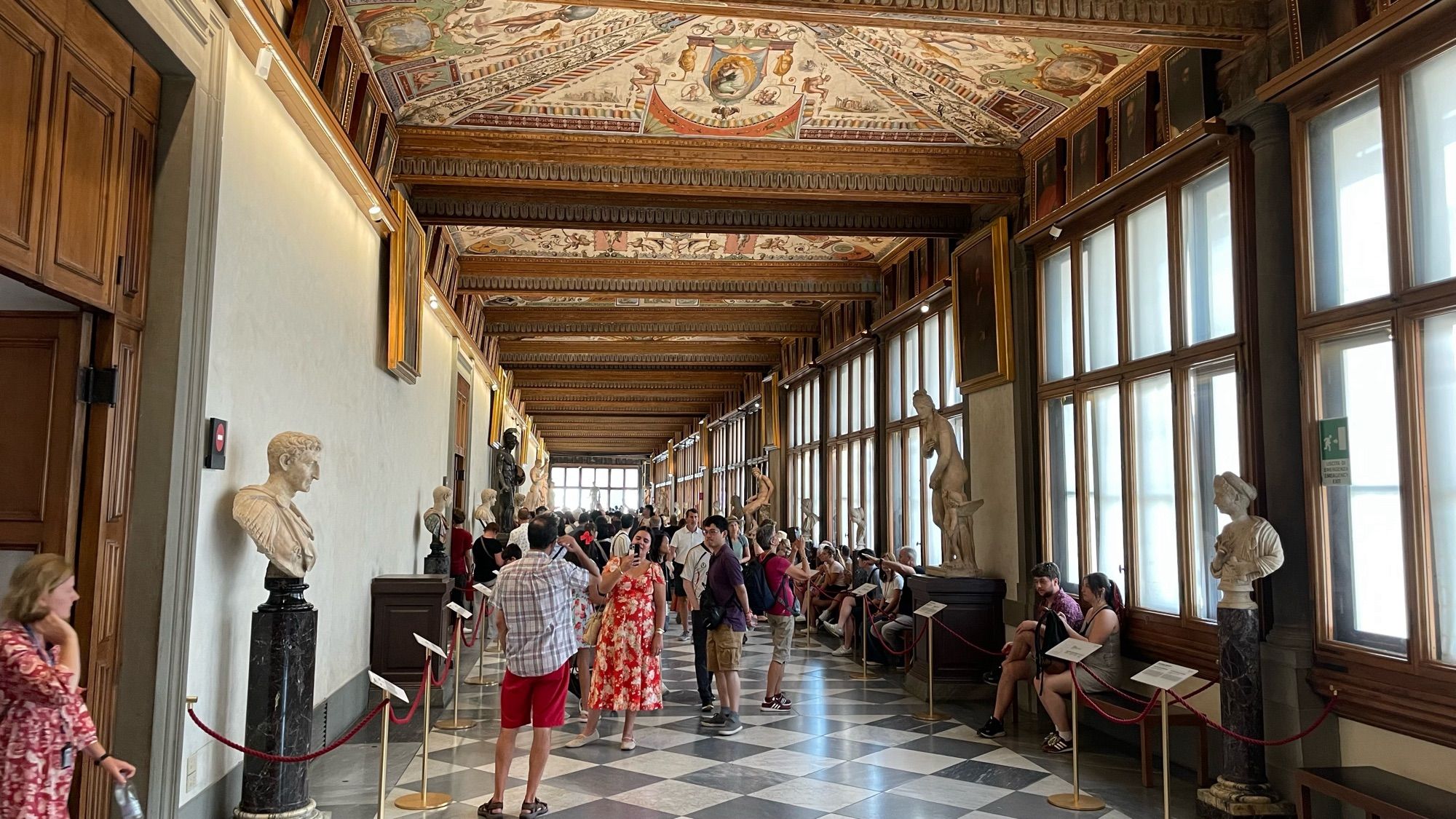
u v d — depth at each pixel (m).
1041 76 8.02
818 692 9.95
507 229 13.24
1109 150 8.14
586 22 7.15
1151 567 7.62
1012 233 9.88
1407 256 5.18
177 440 4.32
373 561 9.09
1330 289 5.79
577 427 45.44
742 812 5.75
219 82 4.68
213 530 4.80
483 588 10.22
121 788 3.19
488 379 20.97
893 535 14.58
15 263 3.31
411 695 8.90
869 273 14.93
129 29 3.97
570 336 19.31
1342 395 5.68
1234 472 6.53
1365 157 5.56
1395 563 5.29
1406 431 5.11
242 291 5.15
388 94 8.08
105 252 3.96
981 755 7.31
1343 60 5.47
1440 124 5.04
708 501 34.66
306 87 5.79
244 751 4.54
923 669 9.71
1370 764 5.43
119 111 4.04
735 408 29.20
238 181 5.05
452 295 14.18
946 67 8.01
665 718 8.56
